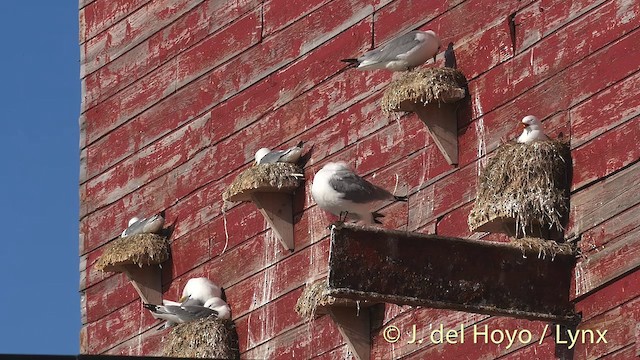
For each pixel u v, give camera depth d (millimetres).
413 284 14328
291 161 18094
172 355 18562
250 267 18609
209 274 19125
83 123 21219
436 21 17062
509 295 14789
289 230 18141
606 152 15133
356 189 14906
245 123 19016
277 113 18656
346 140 17766
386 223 17094
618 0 15305
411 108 16688
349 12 18047
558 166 15414
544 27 15945
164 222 19812
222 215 19094
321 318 17672
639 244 14711
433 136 16547
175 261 19594
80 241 21000
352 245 14156
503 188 15477
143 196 20203
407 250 14359
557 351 15203
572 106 15523
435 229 16609
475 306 14602
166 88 20156
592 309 14977
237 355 18547
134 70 20641
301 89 18422
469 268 14625
